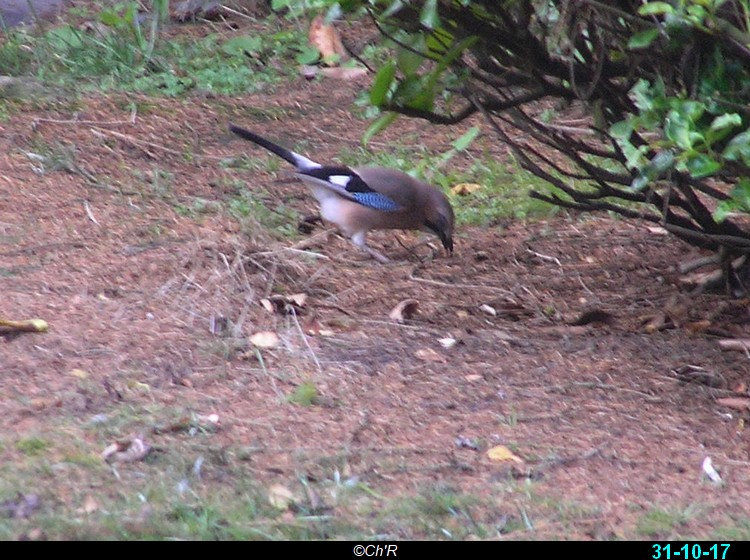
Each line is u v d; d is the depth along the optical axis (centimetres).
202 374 930
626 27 938
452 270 1251
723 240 1086
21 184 1346
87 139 1498
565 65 1010
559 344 1048
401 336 1050
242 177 1442
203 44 1838
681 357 1025
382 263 1266
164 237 1226
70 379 895
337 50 1809
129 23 1783
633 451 857
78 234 1223
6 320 980
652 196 1102
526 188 1432
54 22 1895
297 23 1862
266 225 1303
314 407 891
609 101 1023
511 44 974
